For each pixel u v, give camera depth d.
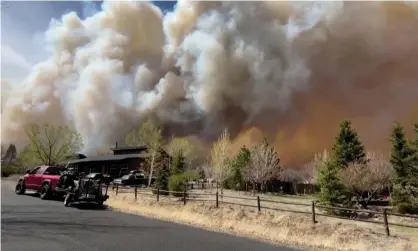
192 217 16.25
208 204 18.84
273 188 43.28
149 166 37.06
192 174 34.12
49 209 15.56
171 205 18.97
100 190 18.08
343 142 30.95
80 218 13.42
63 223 11.84
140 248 8.59
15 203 16.95
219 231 13.16
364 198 24.31
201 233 12.14
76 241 8.98
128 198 22.16
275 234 13.09
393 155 23.81
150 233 11.17
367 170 23.41
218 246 9.73
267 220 14.63
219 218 15.62
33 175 21.75
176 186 23.81
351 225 13.38
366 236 11.70
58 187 19.33
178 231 12.20
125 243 9.11
